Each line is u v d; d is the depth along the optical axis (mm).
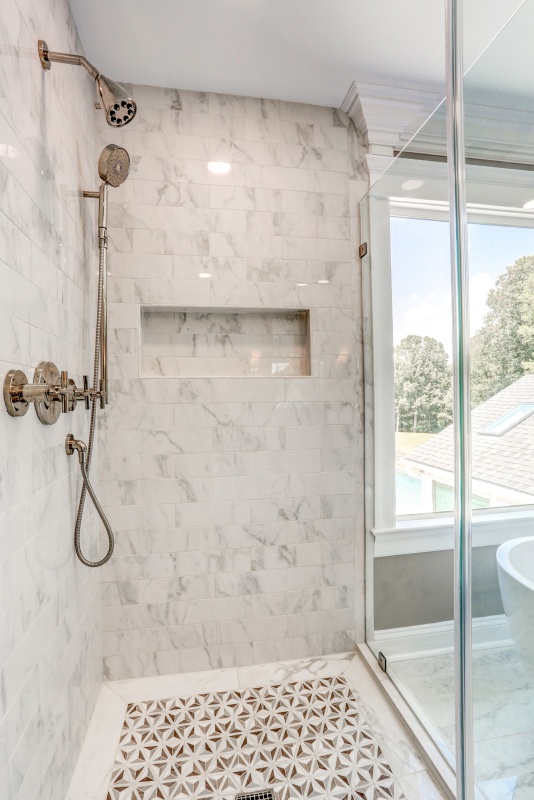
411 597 1631
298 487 1846
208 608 1776
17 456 904
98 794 1226
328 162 1873
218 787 1241
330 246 1872
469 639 1060
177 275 1746
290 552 1841
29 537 966
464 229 1053
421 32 1482
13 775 862
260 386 1817
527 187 882
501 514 960
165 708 1559
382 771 1285
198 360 1843
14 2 905
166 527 1745
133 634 1725
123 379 1715
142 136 1729
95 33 1480
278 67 1645
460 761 1076
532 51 878
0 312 825
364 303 1882
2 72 841
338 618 1885
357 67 1644
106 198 1409
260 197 1814
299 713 1527
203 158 1772
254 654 1812
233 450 1795
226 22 1440
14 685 876
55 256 1169
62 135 1240
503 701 965
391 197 1671
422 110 1839
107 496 1707
